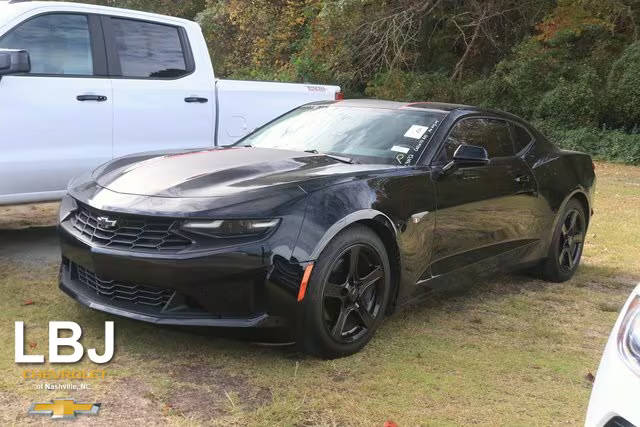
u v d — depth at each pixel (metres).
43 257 5.57
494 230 4.78
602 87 21.00
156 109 6.04
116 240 3.56
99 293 3.73
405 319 4.45
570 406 3.28
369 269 3.83
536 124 20.75
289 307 3.41
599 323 4.60
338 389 3.30
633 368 2.06
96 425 2.85
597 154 18.95
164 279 3.38
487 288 5.36
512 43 23.72
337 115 5.04
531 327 4.43
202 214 3.38
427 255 4.20
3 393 3.09
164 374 3.38
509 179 4.92
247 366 3.52
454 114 4.79
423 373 3.55
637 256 6.73
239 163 4.09
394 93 22.00
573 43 22.88
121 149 5.85
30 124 5.29
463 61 23.20
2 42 5.24
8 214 7.51
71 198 4.04
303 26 25.17
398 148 4.44
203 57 6.46
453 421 3.05
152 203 3.53
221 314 3.42
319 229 3.49
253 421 2.94
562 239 5.65
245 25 25.48
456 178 4.42
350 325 3.79
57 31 5.53
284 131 5.07
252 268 3.34
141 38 6.04
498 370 3.66
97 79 5.69
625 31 22.53
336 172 3.89
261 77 24.31
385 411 3.11
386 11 22.42
